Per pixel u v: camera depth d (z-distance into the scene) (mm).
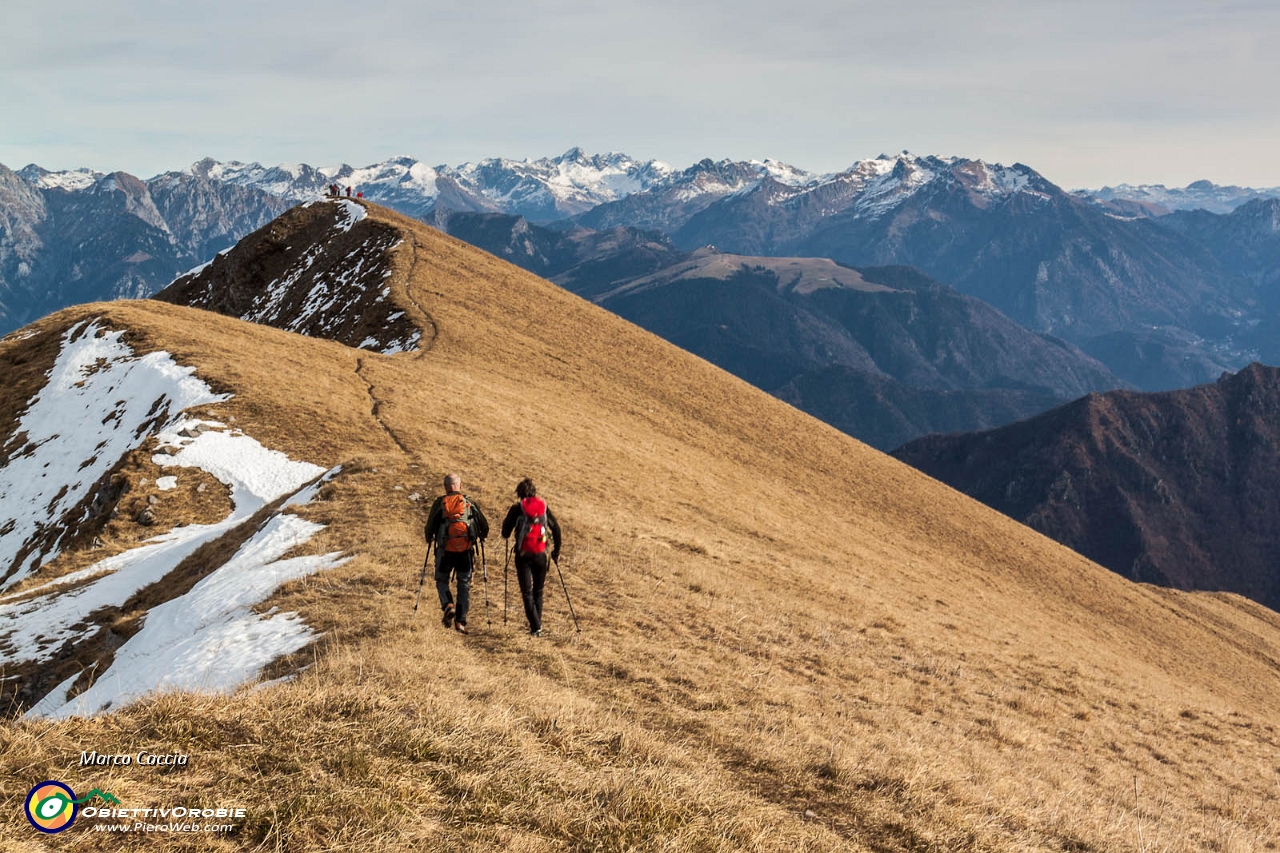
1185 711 24297
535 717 10188
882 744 12867
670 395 81625
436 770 8055
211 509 33562
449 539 13164
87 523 34438
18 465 43281
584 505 30859
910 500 77500
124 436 41062
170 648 16219
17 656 21922
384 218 102688
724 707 12820
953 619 32875
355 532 21969
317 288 93062
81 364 50250
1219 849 13008
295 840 6516
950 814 10125
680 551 26797
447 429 43594
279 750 7875
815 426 92750
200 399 41188
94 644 21656
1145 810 14055
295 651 13664
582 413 62375
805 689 15273
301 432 39062
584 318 96188
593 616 16828
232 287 103812
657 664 14367
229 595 18531
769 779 10289
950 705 17312
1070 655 35000
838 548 49156
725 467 64812
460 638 14195
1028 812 11367
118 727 7918
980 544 72188
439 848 6754
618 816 7930
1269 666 69500
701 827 8055
